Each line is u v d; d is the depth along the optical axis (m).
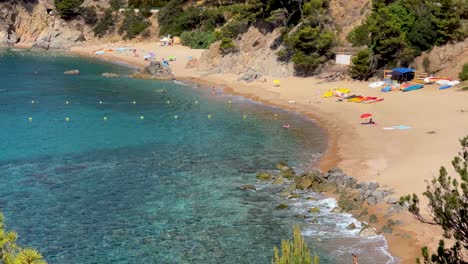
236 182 52.69
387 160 56.53
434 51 96.94
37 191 49.94
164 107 90.00
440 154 55.28
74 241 40.12
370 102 84.50
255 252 38.44
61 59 159.50
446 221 23.64
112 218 44.25
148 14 188.88
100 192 49.94
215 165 58.16
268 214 44.97
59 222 43.31
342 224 42.66
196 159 60.38
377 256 37.31
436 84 89.81
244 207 46.53
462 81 88.12
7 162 58.38
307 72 109.25
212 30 168.12
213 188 51.12
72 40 190.25
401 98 84.31
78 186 51.38
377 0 105.75
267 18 119.50
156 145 66.12
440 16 96.81
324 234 40.97
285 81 107.38
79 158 60.31
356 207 45.25
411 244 38.44
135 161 59.41
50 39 188.62
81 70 136.62
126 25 188.62
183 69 133.25
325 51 108.44
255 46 123.00
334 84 100.31
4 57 159.00
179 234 41.41
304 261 21.14
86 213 45.16
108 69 139.00
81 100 95.56
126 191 50.25
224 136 70.88
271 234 41.22
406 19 101.25
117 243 39.84
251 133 72.44
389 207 44.28
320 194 49.16
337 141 66.81
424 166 52.28
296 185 50.56
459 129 64.19
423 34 98.00
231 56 125.12
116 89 108.00
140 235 41.19
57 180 52.94
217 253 38.31
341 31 114.19
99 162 58.91
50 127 74.94
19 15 194.75
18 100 94.81
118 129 74.19
